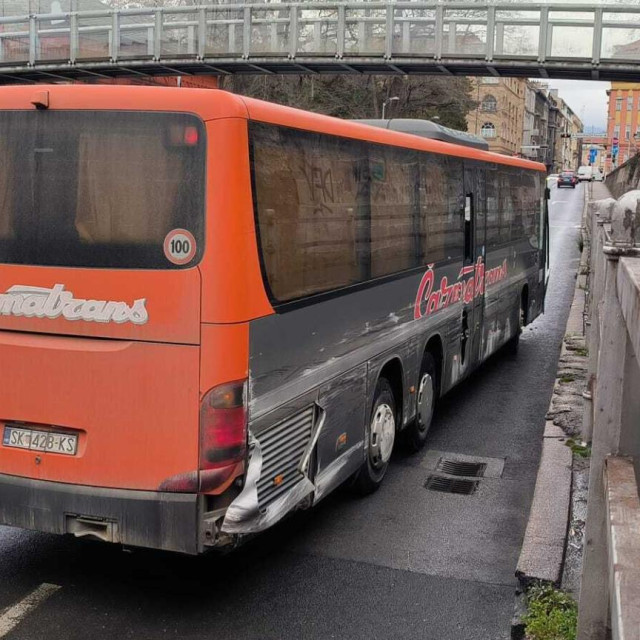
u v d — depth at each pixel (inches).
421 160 325.4
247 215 190.4
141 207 189.2
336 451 248.5
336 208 242.5
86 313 193.8
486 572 232.5
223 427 187.5
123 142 190.5
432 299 343.9
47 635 195.6
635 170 1668.3
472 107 2844.5
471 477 314.0
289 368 214.1
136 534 193.8
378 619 205.3
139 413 191.6
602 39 1177.4
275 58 1334.9
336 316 243.6
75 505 197.6
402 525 266.2
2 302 200.8
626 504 104.1
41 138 195.8
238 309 188.1
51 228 195.5
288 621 204.1
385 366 296.5
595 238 389.1
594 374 321.4
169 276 187.9
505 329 502.3
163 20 1398.9
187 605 212.4
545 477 281.1
